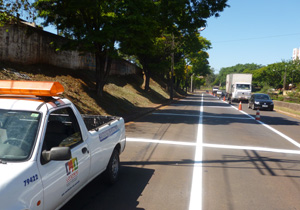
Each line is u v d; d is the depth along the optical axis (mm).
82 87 15539
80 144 3555
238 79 37438
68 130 3816
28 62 13922
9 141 2723
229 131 11664
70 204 3998
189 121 14648
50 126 3566
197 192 4680
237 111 22484
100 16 13070
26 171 2449
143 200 4258
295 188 5039
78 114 3762
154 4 14688
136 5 13297
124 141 5465
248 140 9734
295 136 10945
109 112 14250
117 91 21641
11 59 12750
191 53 42344
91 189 4629
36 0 12234
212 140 9492
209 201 4324
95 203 4066
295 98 38062
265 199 4480
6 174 2318
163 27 16719
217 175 5652
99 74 15703
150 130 11125
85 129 3805
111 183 4797
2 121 2875
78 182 3467
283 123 15305
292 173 5949
